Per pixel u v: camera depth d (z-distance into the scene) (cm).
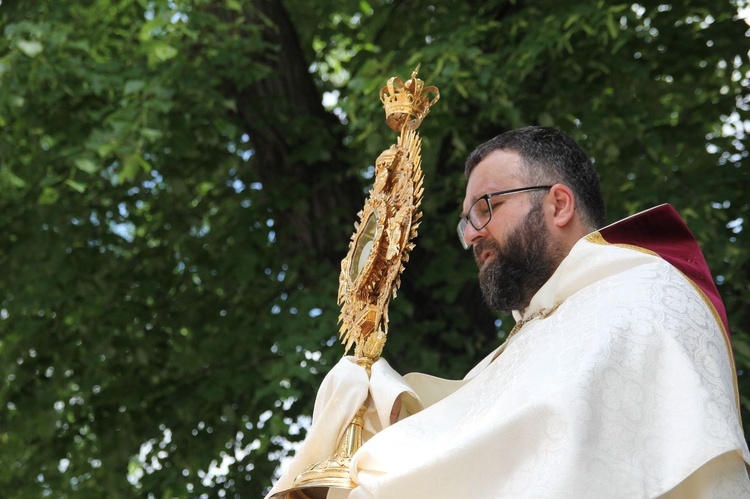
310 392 962
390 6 1098
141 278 1059
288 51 1053
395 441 320
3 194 1038
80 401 1084
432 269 951
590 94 937
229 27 961
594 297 319
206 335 1033
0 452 1056
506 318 1048
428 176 1011
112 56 1029
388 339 919
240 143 1077
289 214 1022
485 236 369
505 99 886
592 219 370
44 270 1030
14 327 1056
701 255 353
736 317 888
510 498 278
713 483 280
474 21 926
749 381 862
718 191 905
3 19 958
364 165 1020
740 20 939
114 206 1061
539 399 284
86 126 960
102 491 1031
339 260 1019
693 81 971
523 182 366
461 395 331
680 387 288
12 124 991
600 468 275
